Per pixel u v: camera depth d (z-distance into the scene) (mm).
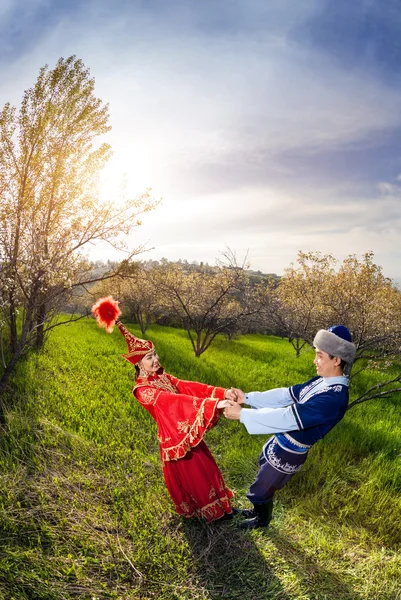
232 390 4047
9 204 5828
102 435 5855
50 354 10586
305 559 3773
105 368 9945
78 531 3760
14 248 5887
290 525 4309
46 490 4355
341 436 6809
